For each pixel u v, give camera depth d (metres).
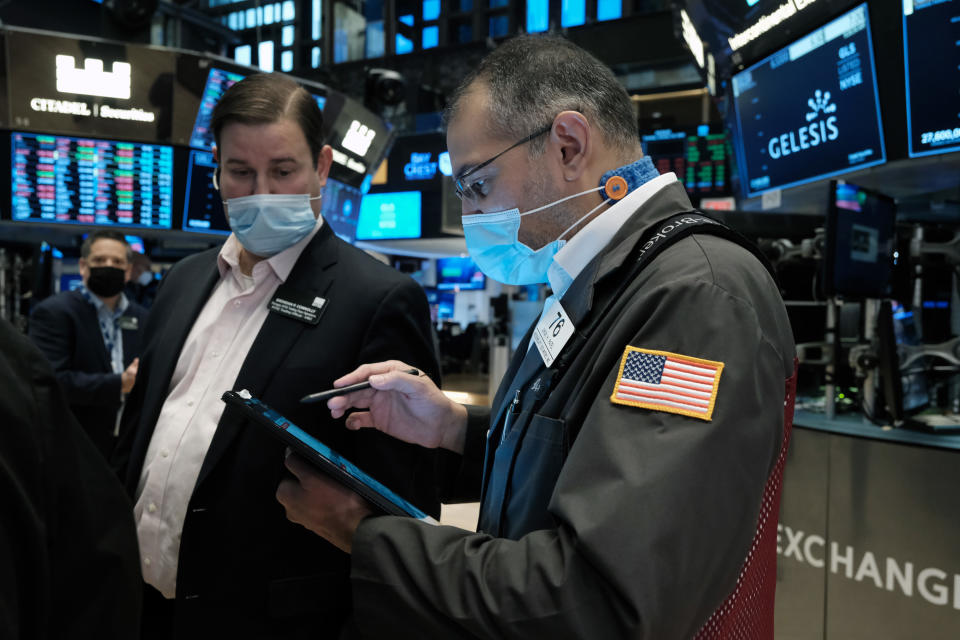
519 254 0.94
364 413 1.13
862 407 2.78
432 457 1.35
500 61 0.88
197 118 4.09
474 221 0.92
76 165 4.02
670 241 0.79
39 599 0.60
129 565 0.70
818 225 3.44
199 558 1.21
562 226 0.88
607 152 0.86
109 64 3.89
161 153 4.12
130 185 4.12
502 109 0.86
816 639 2.53
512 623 0.64
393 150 10.16
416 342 1.31
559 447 0.77
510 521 0.83
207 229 4.32
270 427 0.91
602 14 13.55
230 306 1.38
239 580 1.20
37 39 3.75
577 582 0.63
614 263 0.81
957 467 2.14
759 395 0.67
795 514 2.62
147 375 1.46
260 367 1.26
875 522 2.35
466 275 13.34
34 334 2.74
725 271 0.71
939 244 2.82
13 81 3.76
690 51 4.16
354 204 4.43
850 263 2.52
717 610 0.75
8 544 0.58
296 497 0.92
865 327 2.91
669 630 0.61
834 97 3.00
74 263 5.04
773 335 0.72
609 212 0.85
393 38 15.95
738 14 3.39
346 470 0.88
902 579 2.27
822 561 2.51
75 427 0.70
